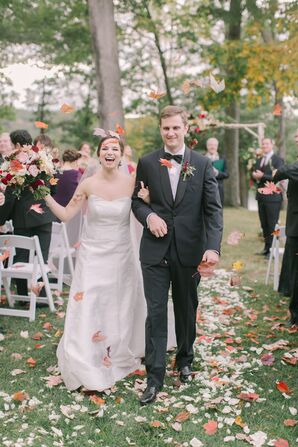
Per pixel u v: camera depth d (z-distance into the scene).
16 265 5.50
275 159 8.41
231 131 20.41
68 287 6.56
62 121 23.28
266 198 8.38
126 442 2.89
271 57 14.32
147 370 3.51
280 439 2.86
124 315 3.91
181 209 3.46
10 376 3.77
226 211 18.09
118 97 11.69
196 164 3.50
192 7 18.11
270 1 12.33
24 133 5.27
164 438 2.94
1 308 5.32
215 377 3.68
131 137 29.39
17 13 14.52
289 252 4.99
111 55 11.55
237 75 15.50
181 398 3.41
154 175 3.52
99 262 3.89
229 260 8.30
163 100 22.92
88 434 2.97
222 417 3.15
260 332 4.79
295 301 4.94
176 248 3.46
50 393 3.52
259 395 3.47
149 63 22.31
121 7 17.45
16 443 2.85
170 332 4.29
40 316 5.26
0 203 4.15
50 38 15.27
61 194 6.70
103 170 3.95
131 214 4.04
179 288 3.56
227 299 5.93
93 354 3.62
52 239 6.09
